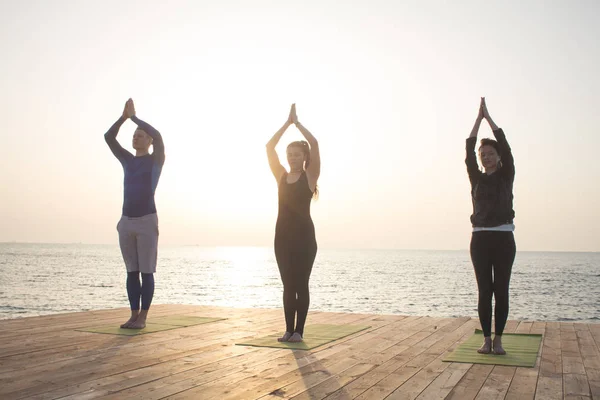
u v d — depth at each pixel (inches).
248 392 118.3
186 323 233.0
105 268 2881.4
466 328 230.1
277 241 194.2
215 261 5625.0
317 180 196.4
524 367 148.3
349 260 6486.2
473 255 171.6
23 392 115.4
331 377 134.3
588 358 163.3
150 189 216.4
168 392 117.1
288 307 190.4
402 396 116.4
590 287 1902.1
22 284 1624.0
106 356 156.8
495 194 168.2
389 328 229.3
